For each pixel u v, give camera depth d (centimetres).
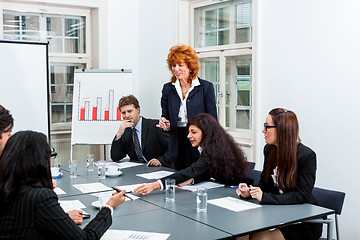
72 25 552
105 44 555
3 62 442
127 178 324
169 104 363
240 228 203
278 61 394
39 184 172
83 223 213
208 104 355
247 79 459
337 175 351
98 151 571
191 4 520
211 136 294
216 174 296
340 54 344
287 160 250
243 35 457
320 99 361
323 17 354
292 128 251
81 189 290
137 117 403
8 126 223
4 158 169
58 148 549
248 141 451
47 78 468
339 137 348
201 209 232
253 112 418
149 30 564
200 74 525
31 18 520
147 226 207
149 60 567
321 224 253
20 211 165
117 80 498
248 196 260
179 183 287
